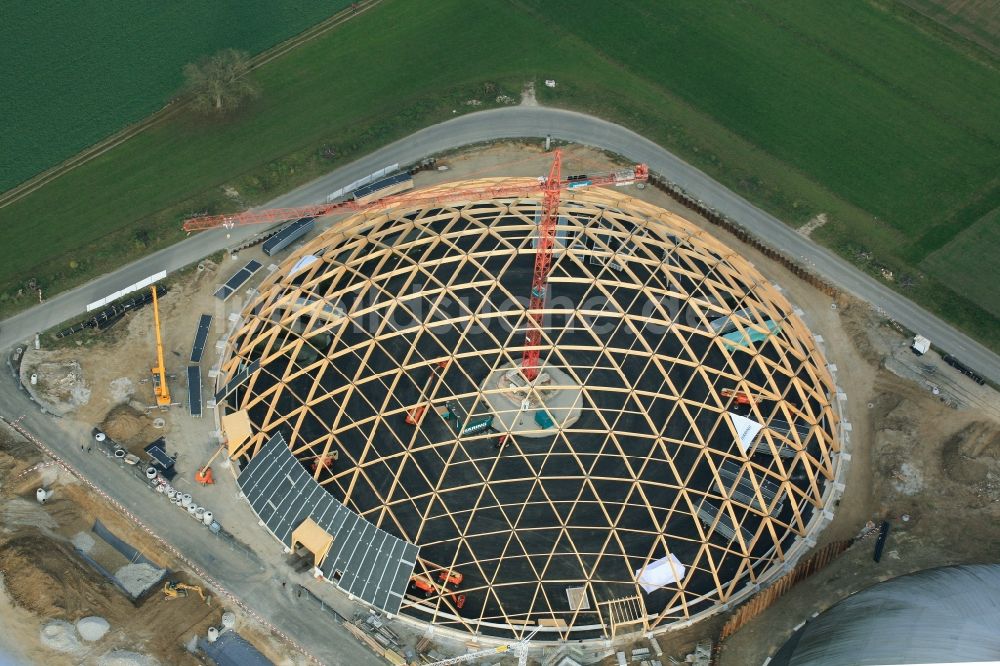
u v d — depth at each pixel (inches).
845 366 2901.1
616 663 2252.7
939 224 3289.9
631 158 3442.4
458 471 2464.3
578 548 2372.0
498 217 2795.3
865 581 2406.5
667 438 2468.0
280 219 3189.0
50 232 3157.0
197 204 3248.0
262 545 2436.0
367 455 2485.2
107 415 2679.6
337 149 3437.5
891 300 3075.8
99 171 3353.8
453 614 2290.8
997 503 2564.0
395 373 2559.1
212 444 2625.5
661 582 2329.0
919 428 2723.9
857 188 3390.7
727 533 2416.3
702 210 3287.4
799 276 3125.0
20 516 2401.6
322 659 2250.2
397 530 2384.4
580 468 2463.1
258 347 2780.5
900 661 1918.1
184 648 2251.5
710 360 2659.9
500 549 2365.9
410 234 2893.7
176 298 2974.9
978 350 2955.2
